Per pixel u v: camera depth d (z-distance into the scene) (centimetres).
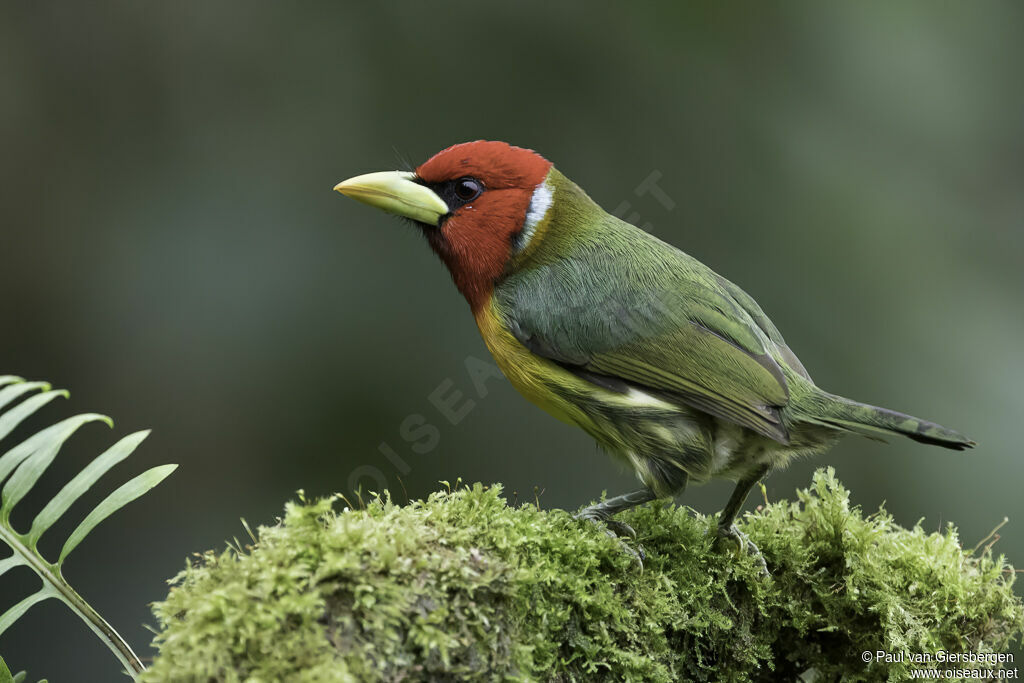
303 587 413
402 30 1163
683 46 1175
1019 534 1040
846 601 604
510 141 1145
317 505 432
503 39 1165
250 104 1153
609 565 549
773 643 621
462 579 435
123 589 1016
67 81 1152
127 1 1165
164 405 1073
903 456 1089
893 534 635
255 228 1114
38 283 1098
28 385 555
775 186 1142
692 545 594
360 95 1149
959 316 1113
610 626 526
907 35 1212
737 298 689
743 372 627
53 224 1113
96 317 1091
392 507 491
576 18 1173
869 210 1151
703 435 638
